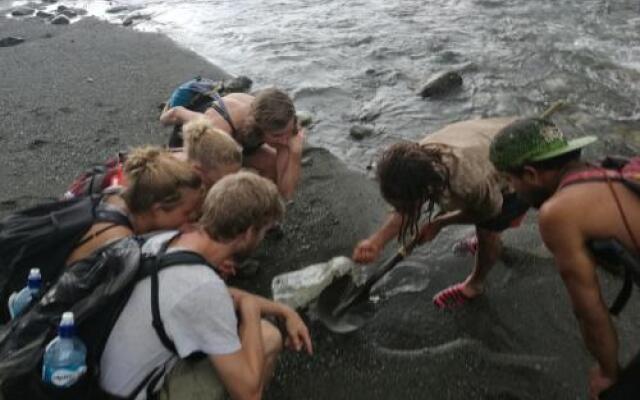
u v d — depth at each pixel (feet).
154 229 8.91
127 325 7.36
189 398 8.04
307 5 31.50
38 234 8.41
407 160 8.87
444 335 11.05
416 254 13.06
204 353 7.86
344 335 11.12
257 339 8.32
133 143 18.21
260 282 12.66
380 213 14.69
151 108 20.47
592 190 7.41
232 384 7.72
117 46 26.68
